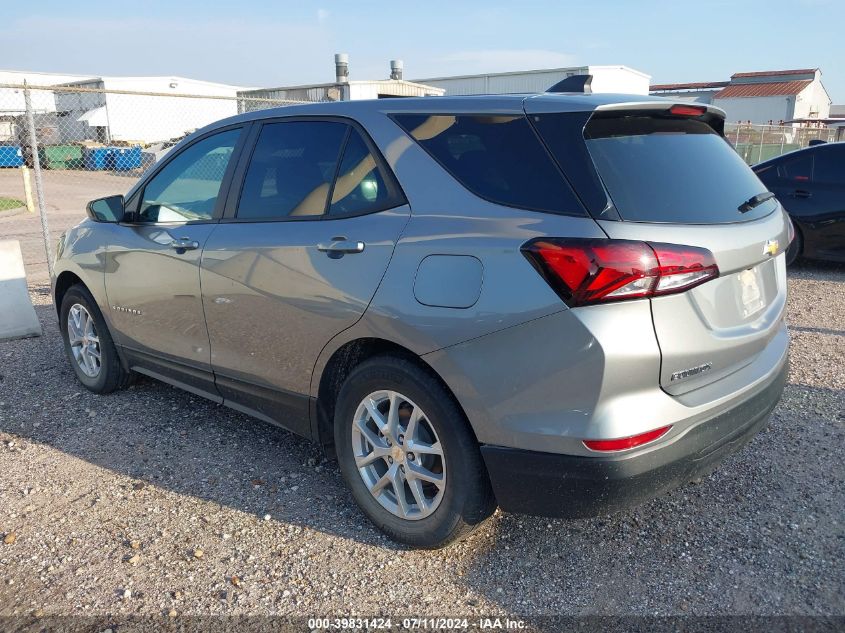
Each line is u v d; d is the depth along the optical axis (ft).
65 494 11.33
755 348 9.32
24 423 13.99
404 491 9.67
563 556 9.67
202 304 11.82
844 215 27.73
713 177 9.22
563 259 7.63
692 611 8.56
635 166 8.36
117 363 15.01
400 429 9.50
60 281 15.78
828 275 28.71
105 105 105.50
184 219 12.51
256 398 11.57
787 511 10.66
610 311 7.55
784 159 29.43
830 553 9.64
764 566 9.39
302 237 10.15
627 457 7.75
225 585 9.12
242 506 10.98
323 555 9.73
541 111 8.57
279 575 9.32
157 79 113.50
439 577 9.26
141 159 90.68
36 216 56.18
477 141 8.93
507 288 8.03
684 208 8.34
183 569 9.44
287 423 11.21
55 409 14.70
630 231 7.67
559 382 7.80
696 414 8.20
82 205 65.67
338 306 9.59
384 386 9.39
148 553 9.79
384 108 10.05
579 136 8.21
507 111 8.81
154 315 13.01
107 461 12.43
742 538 10.00
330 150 10.48
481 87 101.24
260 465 12.29
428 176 9.18
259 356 11.10
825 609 8.56
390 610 8.64
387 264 9.09
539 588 9.03
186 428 13.79
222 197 11.87
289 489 11.48
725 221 8.66
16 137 84.58
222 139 12.38
